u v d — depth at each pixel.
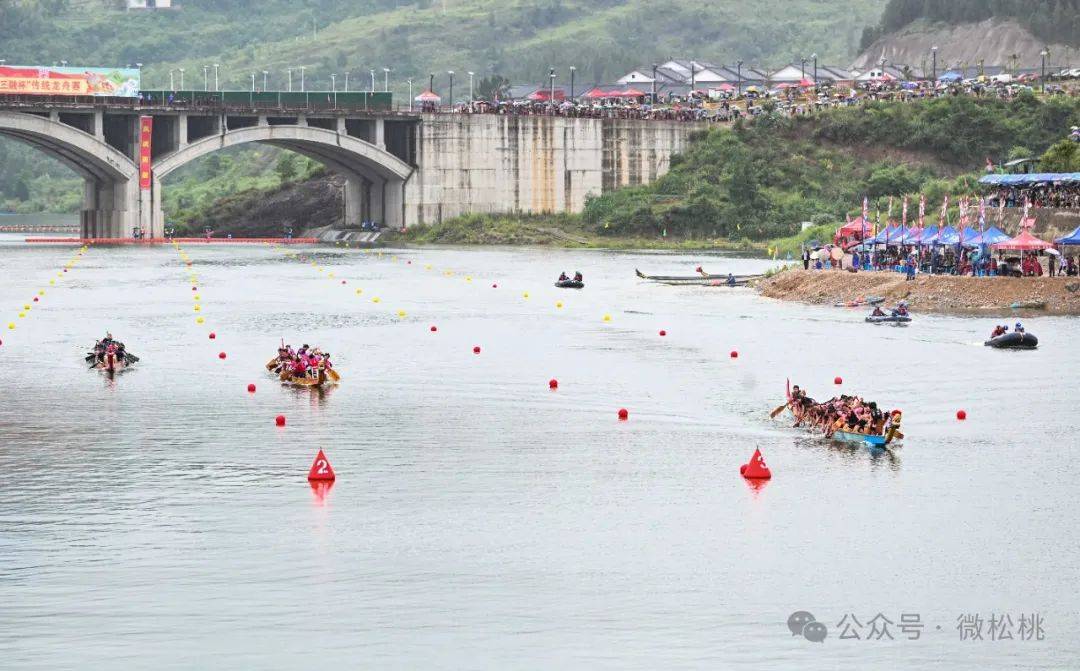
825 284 163.75
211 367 111.25
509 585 58.75
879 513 68.81
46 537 64.25
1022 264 155.50
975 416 91.31
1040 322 138.38
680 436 85.50
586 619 55.28
